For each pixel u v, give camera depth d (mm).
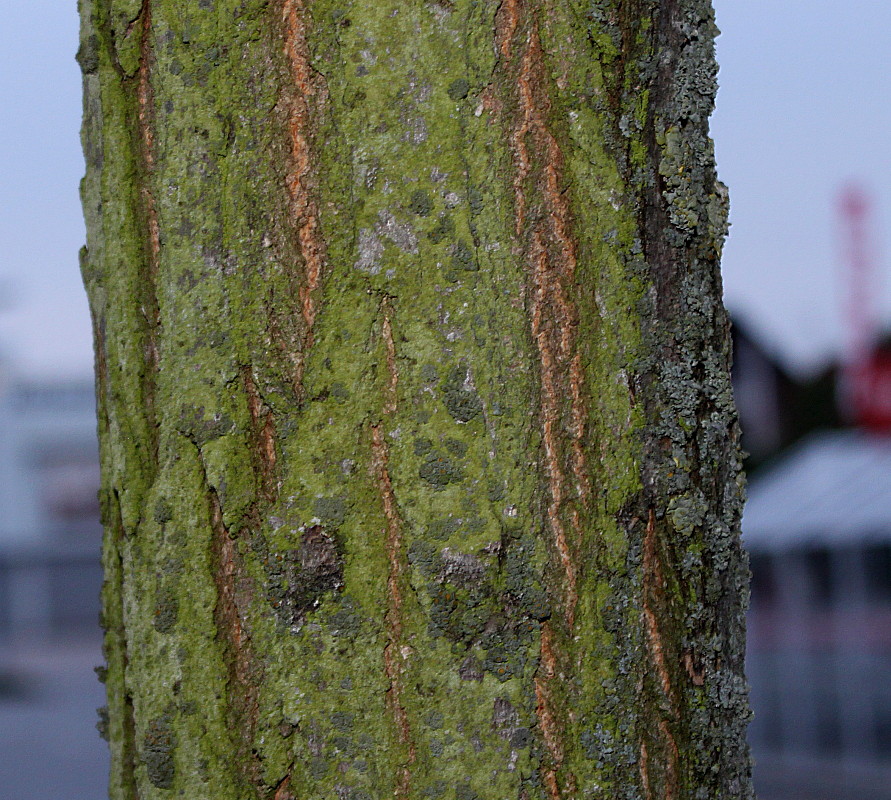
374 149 786
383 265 785
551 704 784
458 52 789
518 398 786
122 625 807
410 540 779
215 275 791
